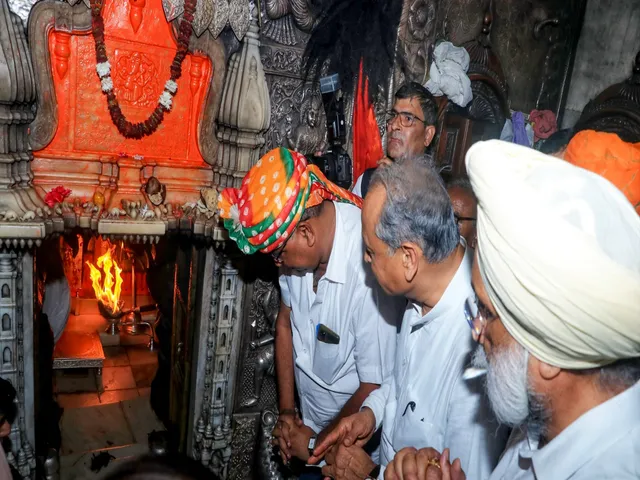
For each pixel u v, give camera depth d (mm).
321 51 2145
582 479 771
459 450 1139
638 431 750
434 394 1217
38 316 2002
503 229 727
